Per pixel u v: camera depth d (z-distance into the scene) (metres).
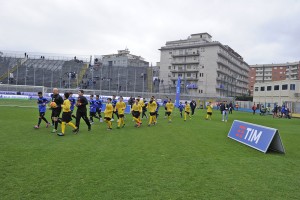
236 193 5.00
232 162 7.44
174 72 88.19
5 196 4.45
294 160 8.05
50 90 49.19
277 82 59.62
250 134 10.59
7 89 44.94
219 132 14.37
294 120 31.00
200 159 7.63
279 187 5.43
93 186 5.06
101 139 10.35
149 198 4.59
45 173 5.72
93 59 69.31
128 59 91.81
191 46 84.69
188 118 24.09
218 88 82.62
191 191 5.01
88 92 49.78
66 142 9.35
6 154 7.23
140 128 14.64
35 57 68.00
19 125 13.45
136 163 6.87
